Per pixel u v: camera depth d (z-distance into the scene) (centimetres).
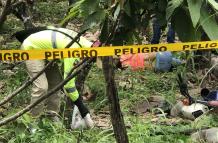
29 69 662
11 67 934
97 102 791
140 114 731
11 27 1257
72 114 661
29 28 652
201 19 228
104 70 306
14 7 308
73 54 301
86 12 238
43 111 675
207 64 904
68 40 582
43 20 1389
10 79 872
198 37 242
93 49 291
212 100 702
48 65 319
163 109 737
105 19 256
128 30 267
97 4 239
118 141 322
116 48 281
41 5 1437
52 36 591
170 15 229
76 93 636
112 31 258
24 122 532
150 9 252
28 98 770
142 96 775
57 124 614
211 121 622
